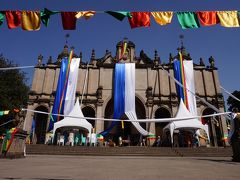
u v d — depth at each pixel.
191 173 9.38
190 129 33.34
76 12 10.44
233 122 16.08
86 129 33.56
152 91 47.66
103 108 45.22
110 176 8.34
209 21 10.62
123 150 27.69
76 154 26.12
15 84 47.62
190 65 46.66
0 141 17.17
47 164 12.97
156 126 46.75
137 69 49.03
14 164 12.48
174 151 27.45
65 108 42.78
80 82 47.78
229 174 9.12
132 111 41.75
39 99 46.09
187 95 44.09
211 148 28.70
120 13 10.41
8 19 10.27
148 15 10.57
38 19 10.34
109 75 48.31
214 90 48.19
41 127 45.94
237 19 10.68
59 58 50.19
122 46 50.75
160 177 8.17
